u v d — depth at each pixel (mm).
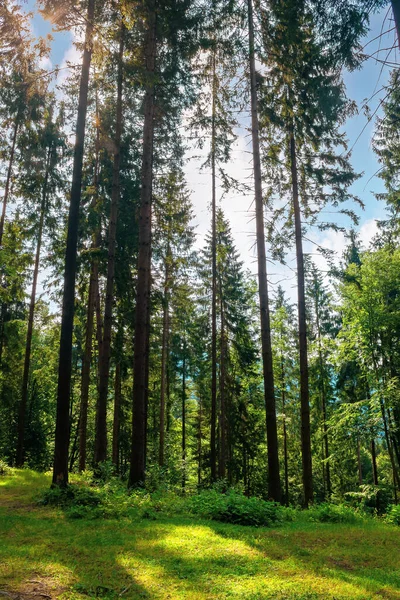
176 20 13141
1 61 12172
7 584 4629
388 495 21891
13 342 24812
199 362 31438
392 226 18953
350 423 19359
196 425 38281
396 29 5594
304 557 6453
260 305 12992
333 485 32594
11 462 28719
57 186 20344
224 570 5469
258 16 13758
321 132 14852
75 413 37250
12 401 25562
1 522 7848
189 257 24734
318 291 28781
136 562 5621
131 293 18984
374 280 20109
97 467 14727
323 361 27500
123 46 15023
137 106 17078
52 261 20938
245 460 30234
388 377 19609
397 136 10898
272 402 12383
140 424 12227
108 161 18484
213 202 21672
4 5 11109
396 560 6680
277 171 16172
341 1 6422
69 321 11109
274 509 10141
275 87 14625
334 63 7027
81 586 4648
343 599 4625
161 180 18875
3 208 20781
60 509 9406
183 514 9742
